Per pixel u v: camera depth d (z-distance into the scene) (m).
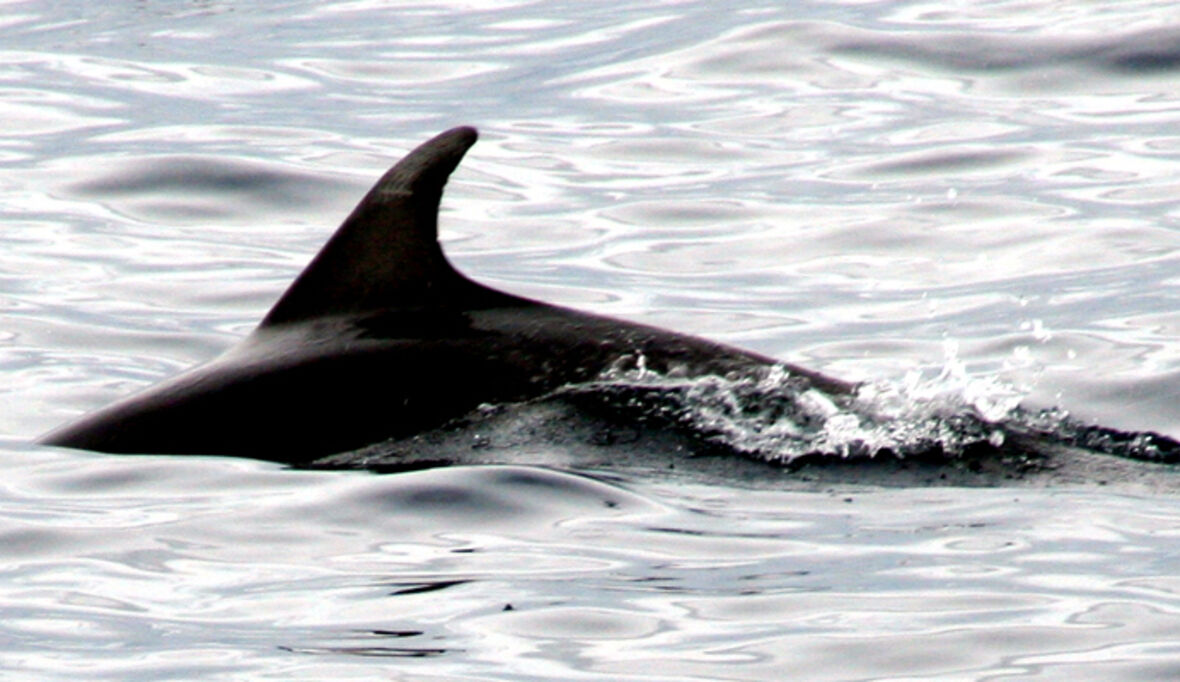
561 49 71.44
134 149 59.12
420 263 34.62
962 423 32.88
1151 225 51.19
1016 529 29.45
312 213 54.41
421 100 65.88
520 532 29.61
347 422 33.03
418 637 25.98
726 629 26.11
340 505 30.66
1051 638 25.59
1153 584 27.23
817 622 26.31
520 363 33.59
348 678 24.72
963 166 56.41
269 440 33.06
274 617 26.77
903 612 26.58
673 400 33.06
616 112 63.31
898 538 29.23
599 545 29.08
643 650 25.53
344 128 62.34
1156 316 44.44
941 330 44.34
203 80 68.50
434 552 28.95
